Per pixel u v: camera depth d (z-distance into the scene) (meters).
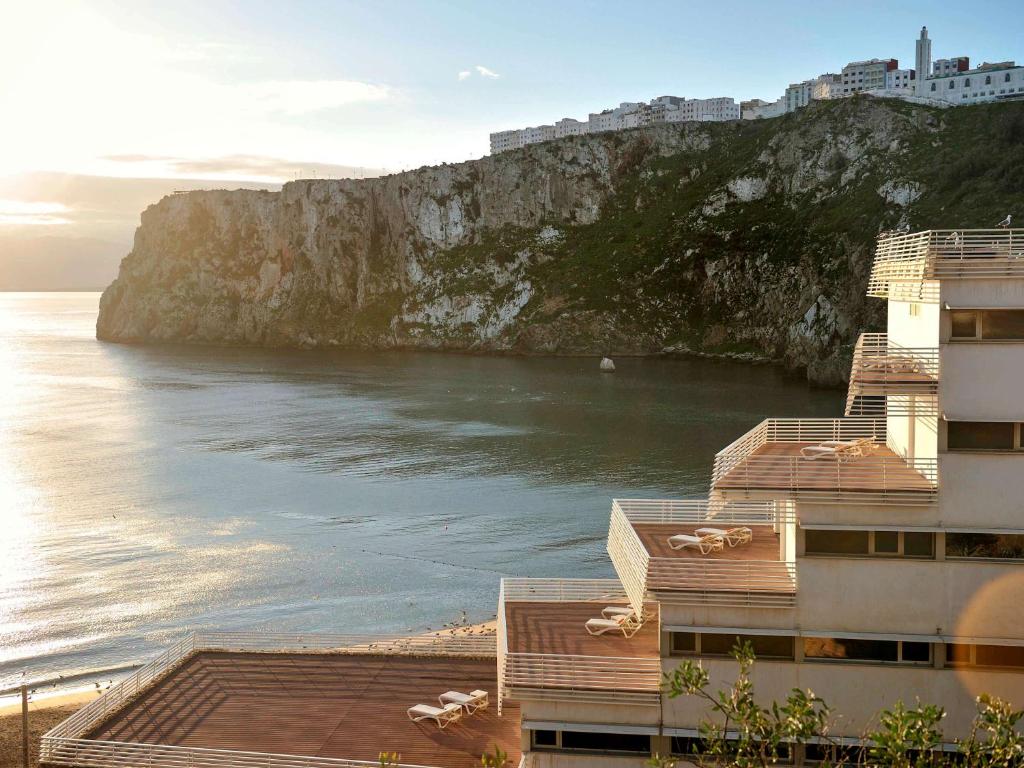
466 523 88.62
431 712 36.69
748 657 20.36
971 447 29.00
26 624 62.88
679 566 30.77
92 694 51.66
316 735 35.97
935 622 29.19
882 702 29.33
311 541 83.19
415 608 65.69
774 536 35.31
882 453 34.09
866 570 29.28
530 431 138.62
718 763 20.55
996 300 28.55
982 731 28.72
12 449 132.62
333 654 44.09
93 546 81.75
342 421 153.62
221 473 114.06
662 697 29.91
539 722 30.58
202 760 33.81
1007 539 28.83
